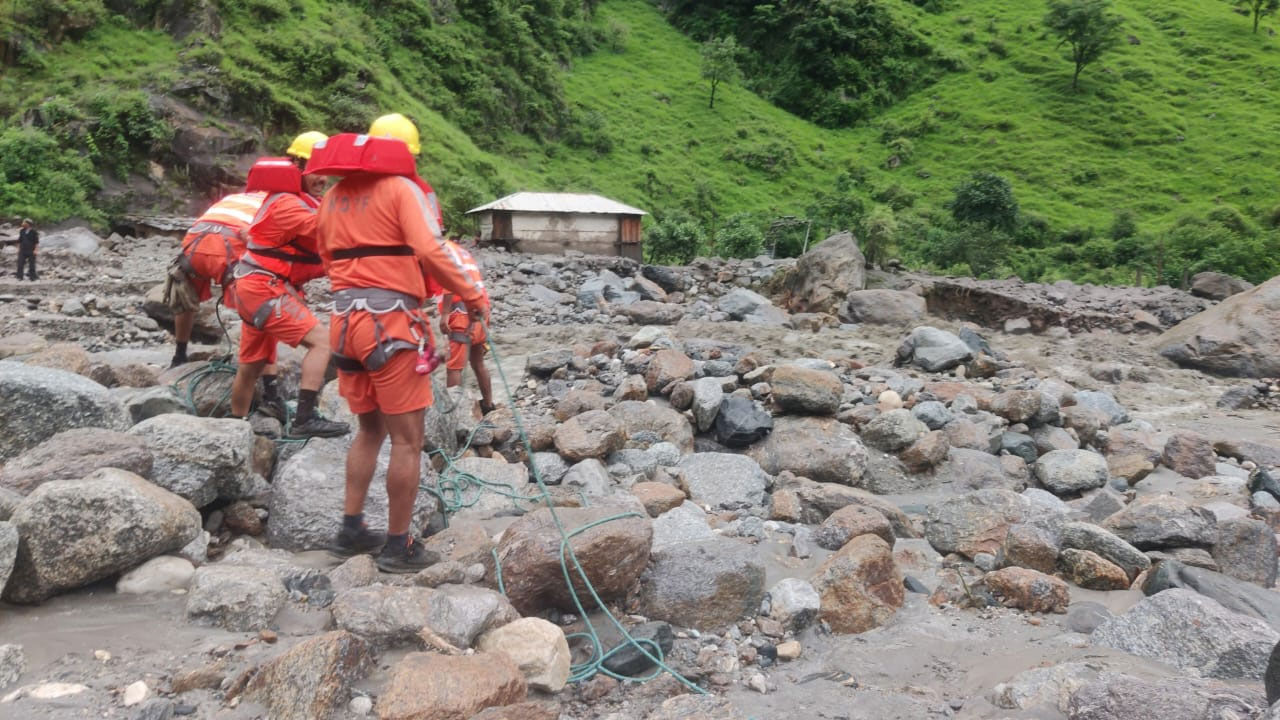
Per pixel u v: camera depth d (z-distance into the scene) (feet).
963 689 11.71
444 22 196.13
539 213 87.40
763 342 42.68
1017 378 36.04
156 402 17.88
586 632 12.67
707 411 24.21
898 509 18.44
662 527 16.21
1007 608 14.44
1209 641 11.92
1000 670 11.99
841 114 275.59
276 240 16.83
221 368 19.58
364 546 14.08
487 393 23.85
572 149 209.36
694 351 32.35
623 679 11.67
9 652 10.48
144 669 10.75
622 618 13.20
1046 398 26.07
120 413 15.93
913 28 308.19
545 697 11.21
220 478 14.99
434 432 19.06
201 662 10.95
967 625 13.71
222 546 14.79
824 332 48.39
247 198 20.08
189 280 21.12
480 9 205.16
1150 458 25.09
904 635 13.28
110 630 11.61
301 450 16.58
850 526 16.46
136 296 46.14
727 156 231.30
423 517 15.39
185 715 9.96
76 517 12.14
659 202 198.90
